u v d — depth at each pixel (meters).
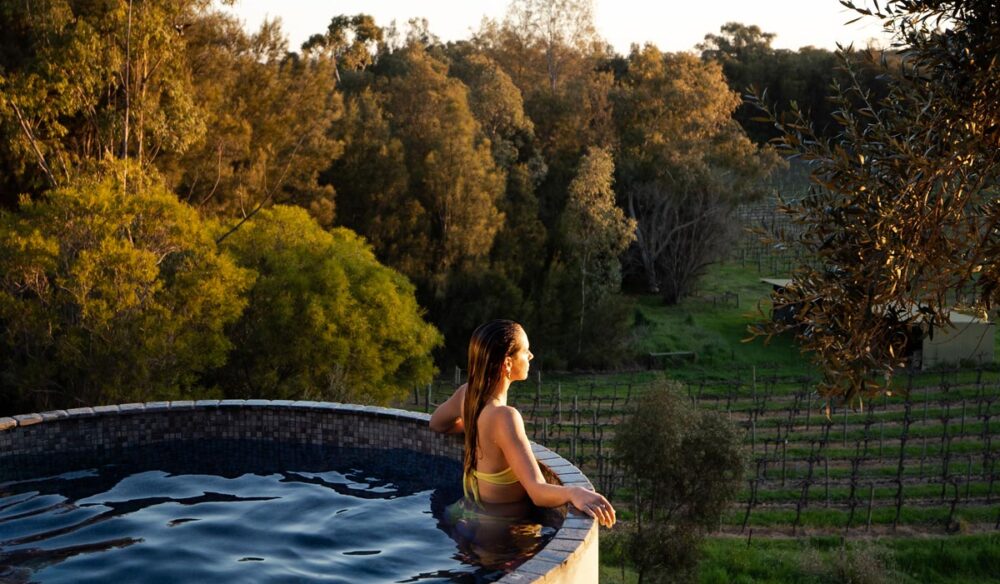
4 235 14.08
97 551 4.15
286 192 28.31
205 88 22.06
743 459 13.42
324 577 3.79
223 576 3.80
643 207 42.44
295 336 17.88
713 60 48.00
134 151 19.55
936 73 4.26
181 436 6.42
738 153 41.59
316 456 5.99
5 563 3.98
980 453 23.95
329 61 25.20
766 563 17.48
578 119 42.41
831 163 4.16
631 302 36.53
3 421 5.87
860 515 20.30
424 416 5.92
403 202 32.66
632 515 19.22
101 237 14.59
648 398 13.52
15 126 16.92
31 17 16.86
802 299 4.25
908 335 4.19
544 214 37.47
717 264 50.91
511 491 4.43
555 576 3.32
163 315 14.76
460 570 3.82
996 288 4.20
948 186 4.08
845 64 4.37
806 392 29.17
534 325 34.00
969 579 17.53
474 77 46.94
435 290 32.53
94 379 14.56
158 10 17.61
